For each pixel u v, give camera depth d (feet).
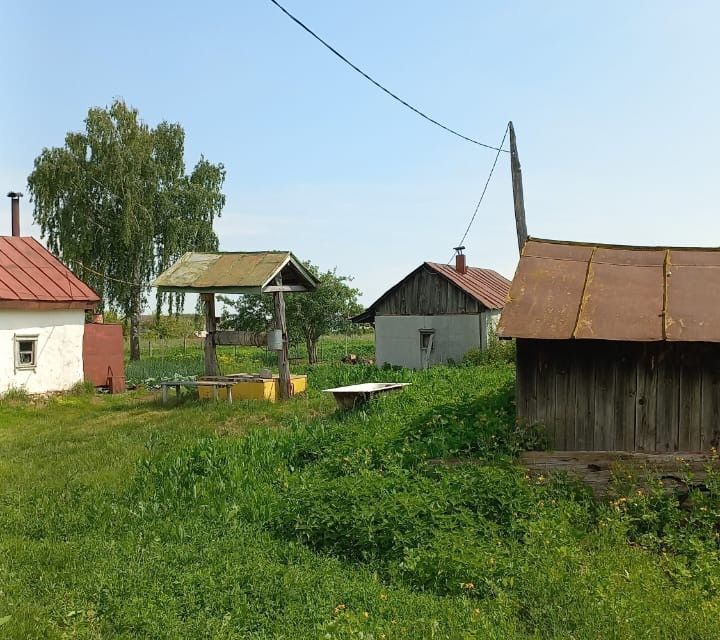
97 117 125.49
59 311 76.33
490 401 38.37
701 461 28.37
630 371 30.53
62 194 124.77
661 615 18.65
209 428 49.78
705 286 32.04
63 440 47.91
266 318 115.03
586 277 33.71
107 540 26.99
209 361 65.62
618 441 30.63
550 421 31.27
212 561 24.27
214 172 143.23
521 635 17.94
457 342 96.73
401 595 21.08
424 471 31.04
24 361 72.84
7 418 60.80
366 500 27.27
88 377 79.71
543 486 28.55
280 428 45.75
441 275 97.60
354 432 39.22
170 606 20.68
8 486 34.83
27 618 19.85
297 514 27.76
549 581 20.51
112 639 18.97
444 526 25.03
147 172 130.11
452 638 17.75
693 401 29.86
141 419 56.34
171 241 132.36
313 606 20.56
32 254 82.69
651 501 27.43
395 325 101.71
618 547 23.94
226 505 30.32
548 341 31.22
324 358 134.72
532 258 35.50
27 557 24.88
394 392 53.31
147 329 215.92
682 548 24.50
